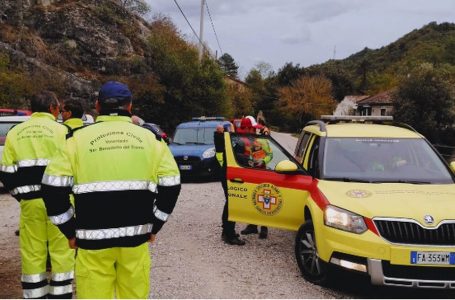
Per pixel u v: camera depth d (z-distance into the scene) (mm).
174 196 2855
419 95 38188
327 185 5332
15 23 29125
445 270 4387
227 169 6324
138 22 38750
